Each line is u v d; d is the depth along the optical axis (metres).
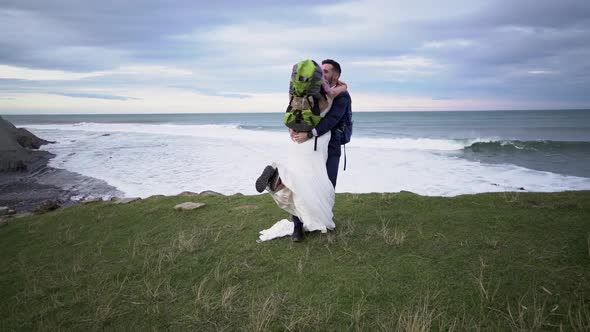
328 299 2.77
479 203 4.92
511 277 2.87
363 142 22.84
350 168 13.34
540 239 3.55
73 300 3.04
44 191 11.16
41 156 17.73
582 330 2.17
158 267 3.50
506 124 48.34
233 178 11.62
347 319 2.51
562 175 11.96
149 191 10.33
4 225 5.55
